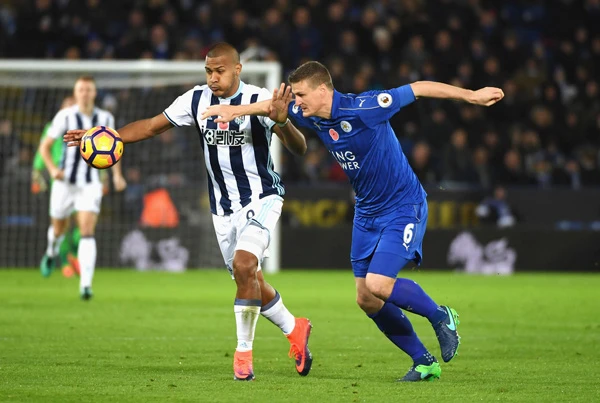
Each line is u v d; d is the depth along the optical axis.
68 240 51.78
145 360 22.75
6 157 60.47
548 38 83.56
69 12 72.25
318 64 19.56
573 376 20.81
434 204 63.66
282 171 64.88
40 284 48.47
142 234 60.66
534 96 76.06
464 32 77.00
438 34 76.44
